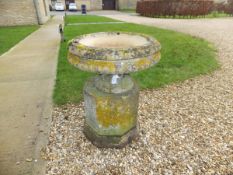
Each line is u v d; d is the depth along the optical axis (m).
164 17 17.39
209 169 2.15
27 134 2.70
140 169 2.15
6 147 2.46
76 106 3.37
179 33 8.96
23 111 3.25
